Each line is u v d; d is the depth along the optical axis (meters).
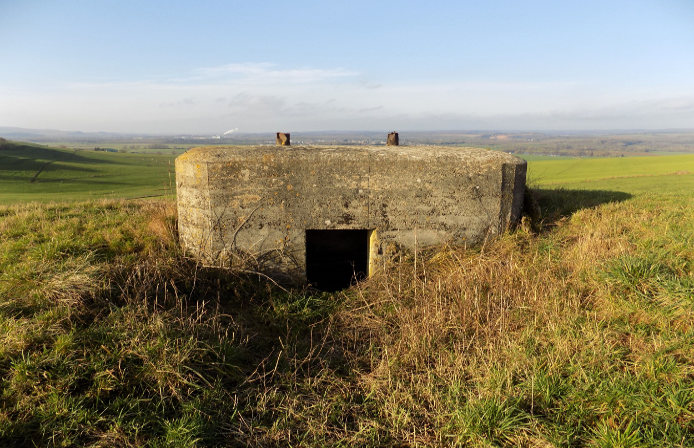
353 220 5.22
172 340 3.52
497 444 2.73
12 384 2.91
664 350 3.26
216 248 5.20
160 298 4.37
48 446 2.59
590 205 7.31
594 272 4.41
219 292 4.86
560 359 3.37
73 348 3.29
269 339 4.22
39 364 3.06
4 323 3.44
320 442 2.88
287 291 5.01
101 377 3.10
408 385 3.42
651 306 3.75
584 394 3.00
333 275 6.51
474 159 5.32
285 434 2.95
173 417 2.96
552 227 6.14
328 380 3.54
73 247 5.13
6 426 2.61
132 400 2.99
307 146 5.75
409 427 3.00
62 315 3.66
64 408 2.80
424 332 3.94
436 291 4.50
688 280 3.86
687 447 2.50
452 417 2.96
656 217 6.31
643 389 2.96
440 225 5.36
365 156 5.15
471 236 5.46
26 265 4.48
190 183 5.20
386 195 5.20
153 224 5.89
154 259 4.97
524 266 4.77
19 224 6.18
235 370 3.54
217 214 5.12
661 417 2.74
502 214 5.52
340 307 4.76
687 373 3.03
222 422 3.00
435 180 5.24
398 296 4.66
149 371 3.22
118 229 5.86
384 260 5.34
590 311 3.97
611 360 3.31
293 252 5.25
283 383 3.46
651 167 33.69
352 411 3.20
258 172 5.05
